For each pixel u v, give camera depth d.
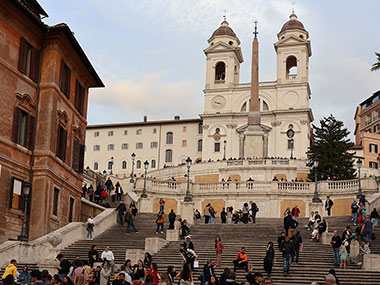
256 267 25.92
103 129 109.12
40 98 34.28
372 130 112.06
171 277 21.16
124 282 18.75
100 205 45.31
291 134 94.25
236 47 102.50
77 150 39.50
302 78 97.94
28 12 31.72
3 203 30.20
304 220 39.16
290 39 99.62
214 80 101.69
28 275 22.73
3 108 30.53
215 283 19.45
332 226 37.00
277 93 98.31
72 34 35.09
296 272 25.08
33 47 34.03
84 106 41.38
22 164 32.22
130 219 36.16
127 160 106.50
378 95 112.69
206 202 56.19
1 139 30.17
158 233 35.31
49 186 33.62
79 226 33.59
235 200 55.22
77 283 19.73
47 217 33.28
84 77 40.94
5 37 30.92
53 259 27.08
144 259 25.05
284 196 54.41
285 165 72.00
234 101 99.88
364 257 25.62
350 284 23.45
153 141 105.81
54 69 34.56
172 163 103.81
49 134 33.81
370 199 43.09
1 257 26.64
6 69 30.88
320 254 28.11
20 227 31.83
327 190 53.44
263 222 40.19
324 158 70.88
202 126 101.56
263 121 97.62
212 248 29.64
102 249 30.91
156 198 56.12
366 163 100.12
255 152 89.44
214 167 74.94
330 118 76.69
